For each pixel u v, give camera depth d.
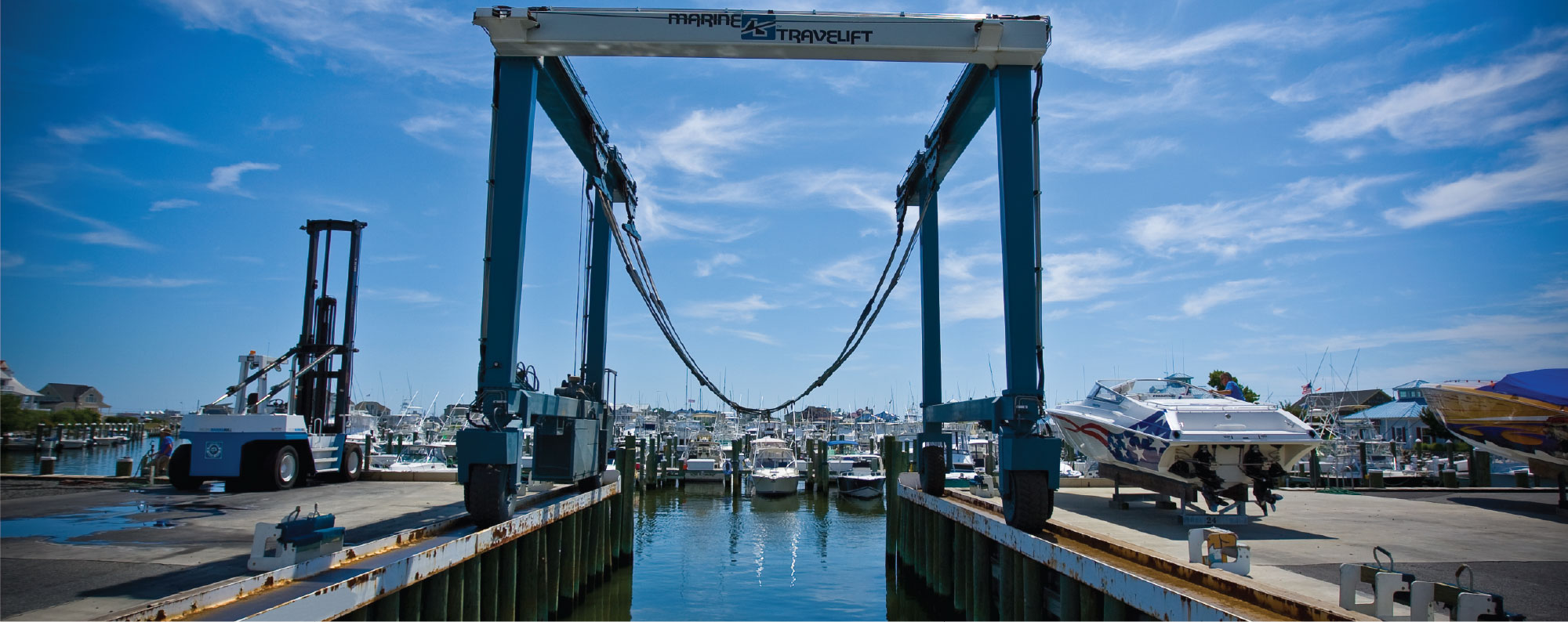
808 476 40.69
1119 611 8.12
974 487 17.55
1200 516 12.14
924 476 17.55
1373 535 11.41
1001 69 11.87
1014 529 11.02
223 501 15.15
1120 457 13.72
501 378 10.84
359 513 13.03
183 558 8.93
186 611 5.95
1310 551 9.96
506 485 10.94
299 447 18.17
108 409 92.50
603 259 17.97
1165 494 13.98
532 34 11.53
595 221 18.02
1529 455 15.98
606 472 19.70
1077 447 15.66
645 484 37.47
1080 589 9.16
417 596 8.58
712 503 34.72
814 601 17.17
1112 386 14.71
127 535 10.65
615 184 18.55
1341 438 31.69
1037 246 11.36
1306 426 11.81
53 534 10.73
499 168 11.27
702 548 23.67
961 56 11.85
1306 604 6.09
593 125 15.24
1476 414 17.19
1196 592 6.97
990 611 13.00
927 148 17.38
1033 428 11.00
